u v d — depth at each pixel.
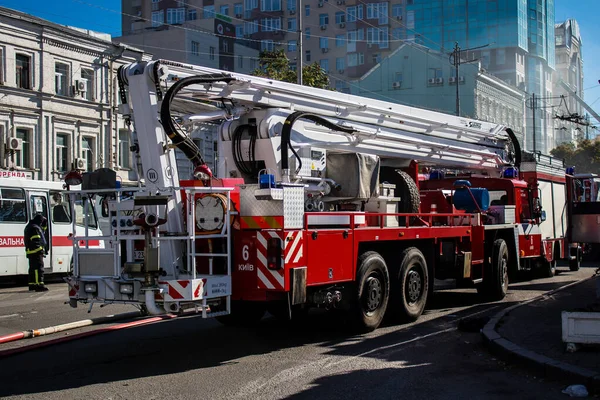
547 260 16.70
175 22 79.06
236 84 8.78
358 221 9.02
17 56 30.12
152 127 7.75
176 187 7.19
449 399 6.05
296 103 9.72
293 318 10.73
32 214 19.14
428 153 12.58
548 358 6.99
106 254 7.48
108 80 34.03
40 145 30.92
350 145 10.62
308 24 76.25
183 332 9.72
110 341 9.09
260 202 7.70
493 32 75.12
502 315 9.81
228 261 7.45
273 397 6.16
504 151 15.39
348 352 8.14
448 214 11.29
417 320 10.58
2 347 8.88
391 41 74.00
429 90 59.28
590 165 59.16
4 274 18.38
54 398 6.23
